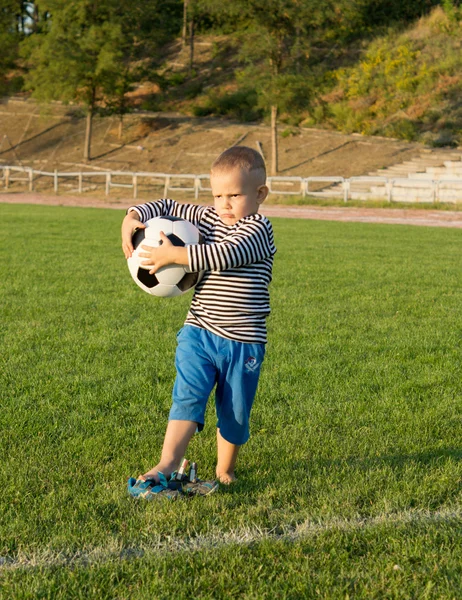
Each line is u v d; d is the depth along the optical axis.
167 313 7.64
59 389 4.87
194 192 34.50
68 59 39.06
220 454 3.36
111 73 39.72
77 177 39.22
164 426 4.20
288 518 2.97
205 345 3.13
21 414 4.32
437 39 44.72
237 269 3.12
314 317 7.48
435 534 2.83
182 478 3.15
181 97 48.47
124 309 7.81
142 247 3.17
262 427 4.22
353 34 47.94
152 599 2.38
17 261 11.34
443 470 3.54
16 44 48.97
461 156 32.72
